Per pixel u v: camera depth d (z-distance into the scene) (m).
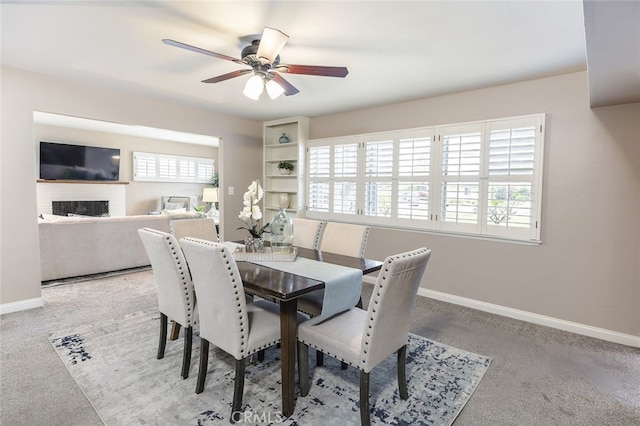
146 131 7.23
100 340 2.65
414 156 3.83
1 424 1.71
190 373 2.21
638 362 2.45
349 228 2.99
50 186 6.82
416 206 3.83
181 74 3.15
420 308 3.50
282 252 2.68
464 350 2.60
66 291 3.78
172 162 8.55
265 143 5.20
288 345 1.81
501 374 2.27
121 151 7.70
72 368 2.24
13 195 3.14
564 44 2.38
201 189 9.23
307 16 2.04
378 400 1.96
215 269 1.75
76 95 3.43
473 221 3.45
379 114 4.21
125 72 3.11
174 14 2.04
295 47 2.47
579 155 2.92
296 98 3.87
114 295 3.68
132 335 2.74
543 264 3.12
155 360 2.36
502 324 3.12
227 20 2.11
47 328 2.85
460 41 2.34
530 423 1.80
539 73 2.96
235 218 5.07
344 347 1.75
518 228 3.20
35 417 1.77
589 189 2.89
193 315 2.14
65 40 2.44
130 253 4.66
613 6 1.27
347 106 4.23
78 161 7.02
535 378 2.22
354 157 4.36
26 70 3.12
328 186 4.65
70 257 4.18
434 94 3.64
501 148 3.25
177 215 5.14
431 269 3.82
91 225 4.30
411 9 1.94
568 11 1.94
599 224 2.86
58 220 4.14
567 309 3.03
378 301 1.60
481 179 3.38
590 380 2.21
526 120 3.11
